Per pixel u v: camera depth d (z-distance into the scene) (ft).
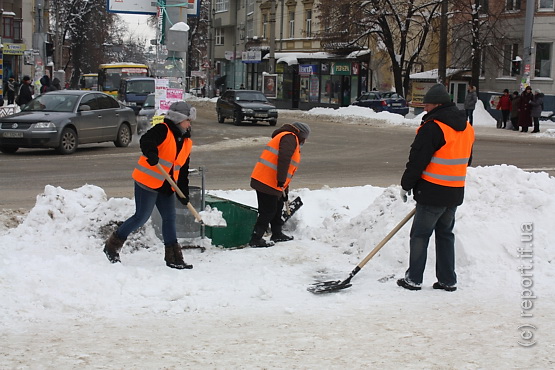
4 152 63.52
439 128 20.79
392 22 140.97
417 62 144.66
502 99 105.40
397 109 128.98
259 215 27.48
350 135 91.91
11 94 125.29
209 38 214.28
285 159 26.68
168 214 24.18
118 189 43.34
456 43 132.26
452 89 133.39
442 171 20.90
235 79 225.76
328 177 50.31
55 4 195.31
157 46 40.19
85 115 64.39
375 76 155.22
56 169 52.24
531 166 58.49
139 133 86.12
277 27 192.34
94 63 254.88
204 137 85.51
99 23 242.78
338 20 141.79
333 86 161.99
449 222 21.59
